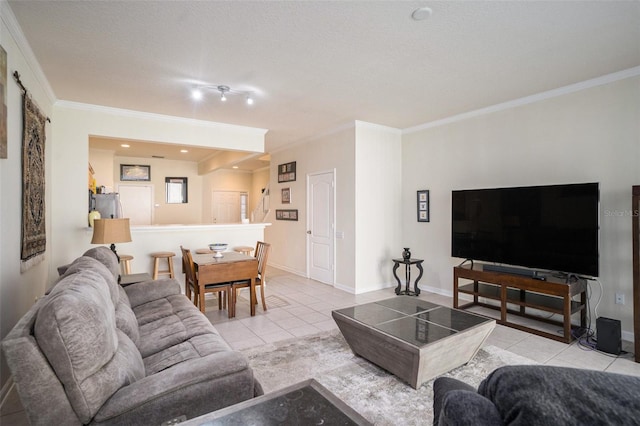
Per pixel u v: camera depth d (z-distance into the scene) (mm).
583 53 2820
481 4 2123
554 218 3393
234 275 3904
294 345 3121
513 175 4074
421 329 2525
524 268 3891
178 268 4957
